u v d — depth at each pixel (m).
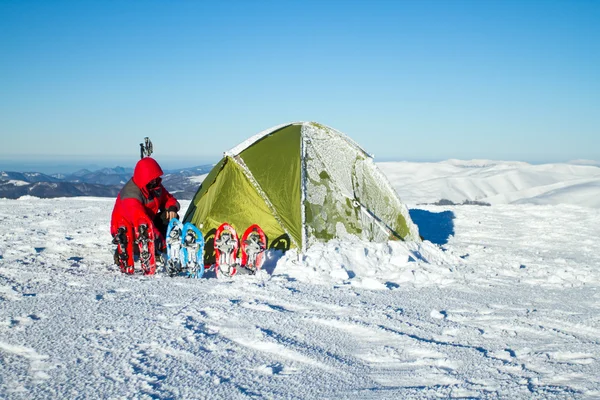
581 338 5.23
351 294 6.95
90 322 5.13
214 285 7.22
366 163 10.89
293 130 10.69
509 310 6.39
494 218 18.53
